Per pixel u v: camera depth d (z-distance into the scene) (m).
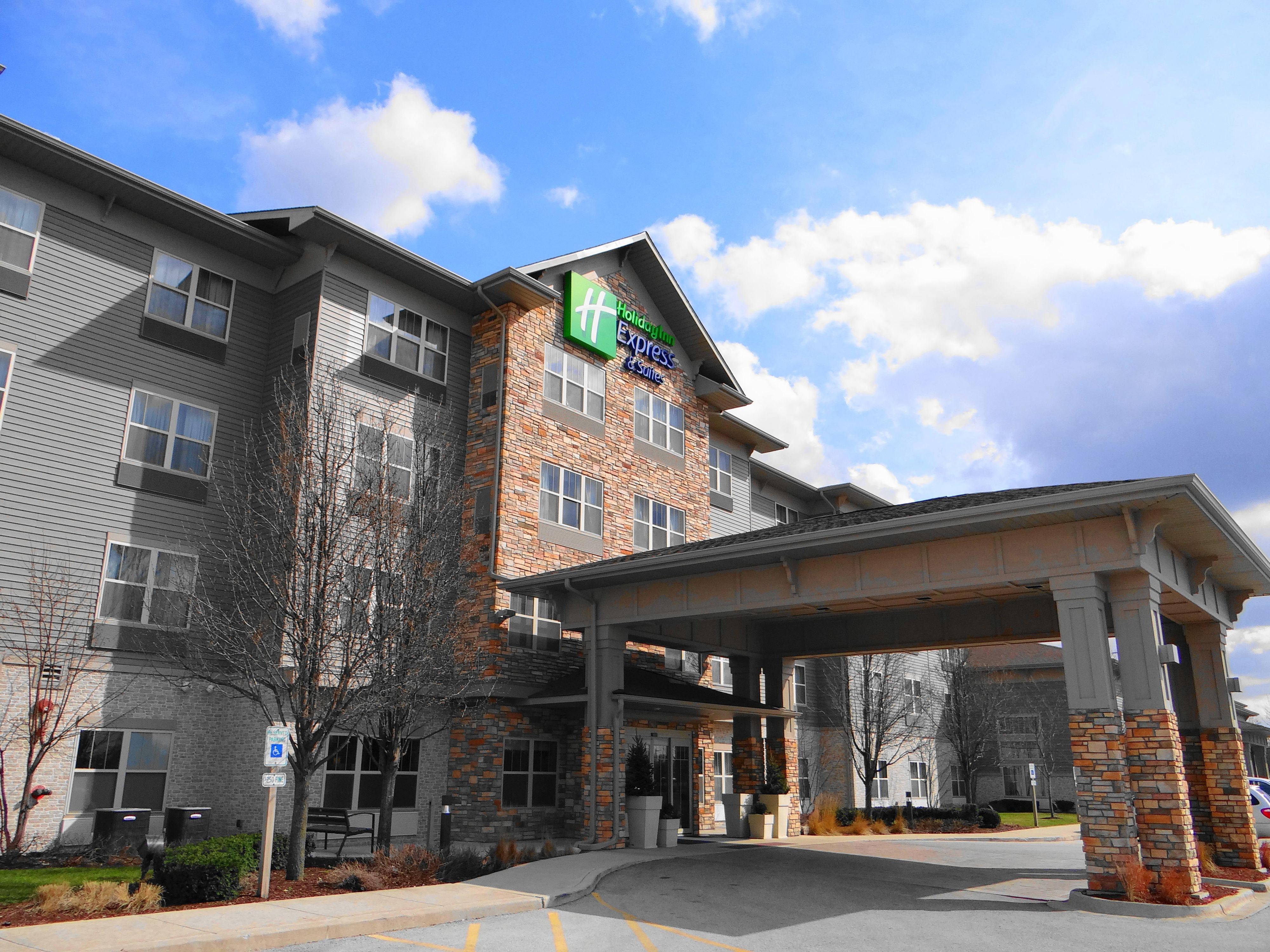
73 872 13.83
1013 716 46.44
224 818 18.25
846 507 39.78
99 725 17.09
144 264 19.72
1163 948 10.44
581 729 23.09
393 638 15.86
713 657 29.83
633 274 28.67
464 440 23.58
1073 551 14.38
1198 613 17.78
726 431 33.81
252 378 21.22
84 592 17.42
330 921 10.30
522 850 17.62
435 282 23.11
